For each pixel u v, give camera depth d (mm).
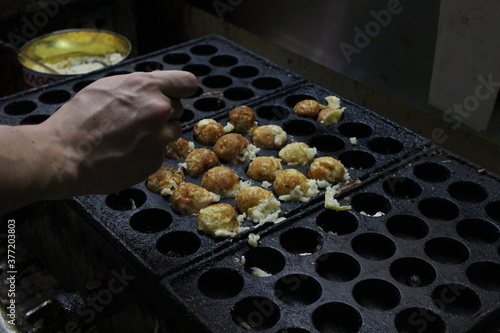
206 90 2033
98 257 1525
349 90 2277
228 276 1351
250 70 2146
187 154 1734
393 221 1500
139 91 1183
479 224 1467
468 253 1370
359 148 1732
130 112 1162
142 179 1254
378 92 2170
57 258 1801
